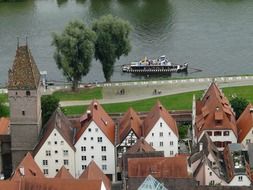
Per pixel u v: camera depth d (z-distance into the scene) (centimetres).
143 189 17388
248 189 17488
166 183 17612
